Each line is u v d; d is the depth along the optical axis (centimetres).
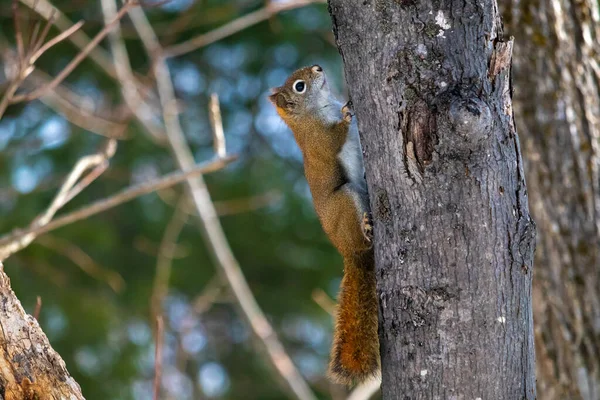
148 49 1750
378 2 623
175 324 2333
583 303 1038
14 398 640
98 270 1983
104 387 1962
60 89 1945
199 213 1727
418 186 613
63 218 1046
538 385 1067
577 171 1049
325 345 2338
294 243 2245
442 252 609
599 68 1077
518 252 613
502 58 609
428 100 606
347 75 656
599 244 1040
